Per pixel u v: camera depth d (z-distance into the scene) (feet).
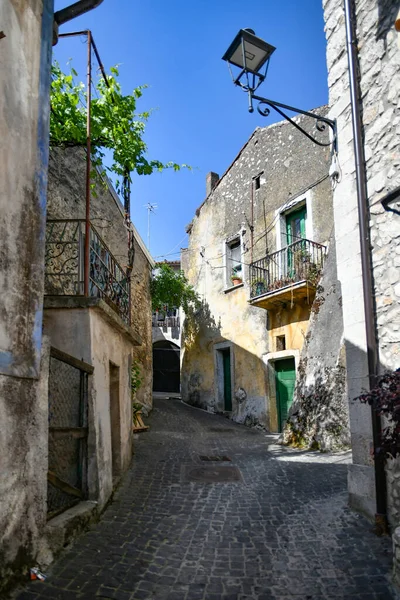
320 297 32.71
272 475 21.47
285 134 44.57
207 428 40.70
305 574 11.25
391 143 14.57
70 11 14.44
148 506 16.60
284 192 43.57
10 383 10.25
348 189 16.79
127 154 23.27
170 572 11.30
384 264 14.64
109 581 10.55
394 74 14.57
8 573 9.57
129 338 24.26
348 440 26.30
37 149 12.39
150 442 30.50
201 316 56.29
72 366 14.23
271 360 42.96
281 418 41.78
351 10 16.70
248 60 17.13
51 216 23.65
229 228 51.80
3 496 9.64
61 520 12.32
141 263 48.88
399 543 10.58
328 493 17.90
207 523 14.94
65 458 14.60
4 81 10.72
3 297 10.24
